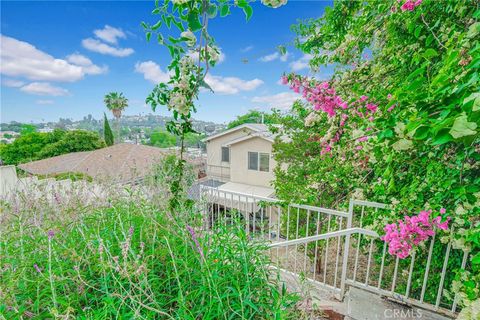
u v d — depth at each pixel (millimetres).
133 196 2477
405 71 1986
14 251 1638
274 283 1615
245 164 10180
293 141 4691
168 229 1754
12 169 4617
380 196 2287
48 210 2168
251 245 1846
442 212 1531
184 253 1617
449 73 1027
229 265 1611
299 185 3791
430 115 876
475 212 1330
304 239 2270
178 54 1442
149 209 2176
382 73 2172
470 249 1431
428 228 1588
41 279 1357
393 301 2000
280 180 4805
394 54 2123
